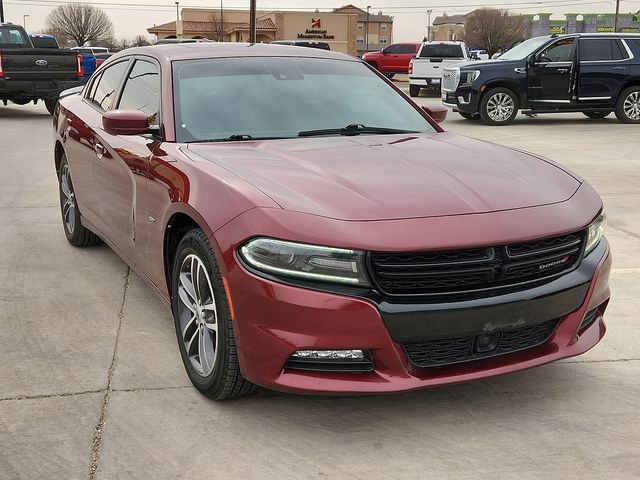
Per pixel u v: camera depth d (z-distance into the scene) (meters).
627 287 4.64
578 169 9.20
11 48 16.30
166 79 3.92
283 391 2.64
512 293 2.67
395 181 2.93
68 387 3.17
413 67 24.16
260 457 2.64
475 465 2.60
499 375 2.73
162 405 3.02
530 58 14.84
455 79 15.32
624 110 15.19
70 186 5.44
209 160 3.22
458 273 2.59
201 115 3.74
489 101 15.01
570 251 2.85
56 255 5.33
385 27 133.75
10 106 19.92
